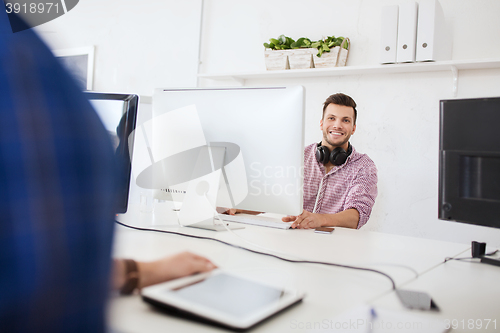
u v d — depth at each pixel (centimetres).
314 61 252
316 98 269
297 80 276
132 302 61
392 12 215
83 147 26
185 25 327
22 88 24
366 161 203
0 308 24
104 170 28
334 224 151
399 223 244
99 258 28
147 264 68
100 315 29
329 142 208
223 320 54
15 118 24
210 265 74
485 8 218
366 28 253
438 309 67
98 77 381
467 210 101
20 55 24
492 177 97
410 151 240
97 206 27
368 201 186
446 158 103
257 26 293
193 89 128
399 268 89
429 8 206
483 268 92
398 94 243
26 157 24
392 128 245
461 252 107
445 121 103
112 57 372
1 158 23
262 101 118
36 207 24
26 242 24
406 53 212
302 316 60
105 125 29
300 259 93
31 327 26
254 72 268
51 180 25
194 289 63
